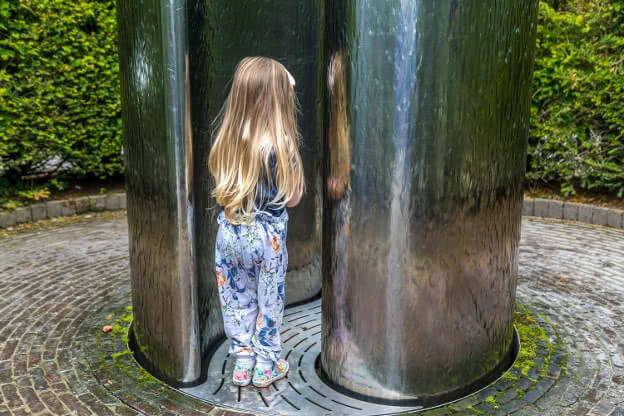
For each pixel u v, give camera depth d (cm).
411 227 226
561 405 242
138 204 262
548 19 597
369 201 229
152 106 239
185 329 252
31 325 326
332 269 248
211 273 288
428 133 217
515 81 235
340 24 222
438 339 240
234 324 254
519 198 259
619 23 566
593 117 580
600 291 385
